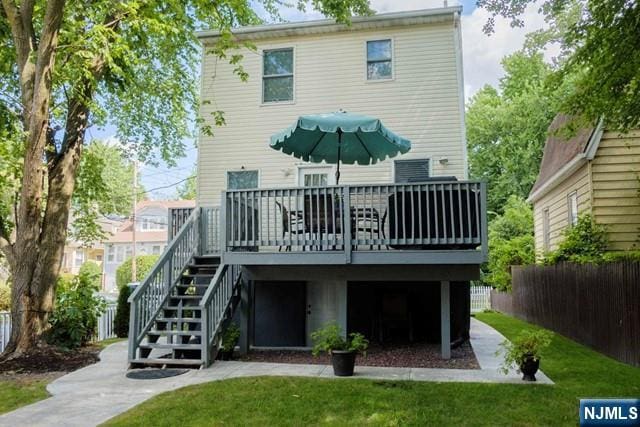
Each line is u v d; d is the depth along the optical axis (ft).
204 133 34.22
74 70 28.91
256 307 30.27
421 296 31.04
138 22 28.91
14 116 30.78
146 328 25.05
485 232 23.47
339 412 15.92
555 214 46.55
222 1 29.81
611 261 25.48
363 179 34.88
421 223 24.07
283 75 36.83
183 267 29.04
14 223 31.96
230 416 15.62
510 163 90.74
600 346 26.66
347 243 24.79
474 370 22.22
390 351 27.25
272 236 33.96
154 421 15.26
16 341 27.50
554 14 26.96
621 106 25.59
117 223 129.08
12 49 30.66
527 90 92.22
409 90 34.71
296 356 26.81
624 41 23.36
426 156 33.96
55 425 15.20
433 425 14.64
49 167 30.35
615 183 33.73
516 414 15.51
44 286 28.53
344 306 26.04
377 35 35.65
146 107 46.52
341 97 35.63
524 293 44.86
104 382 21.03
